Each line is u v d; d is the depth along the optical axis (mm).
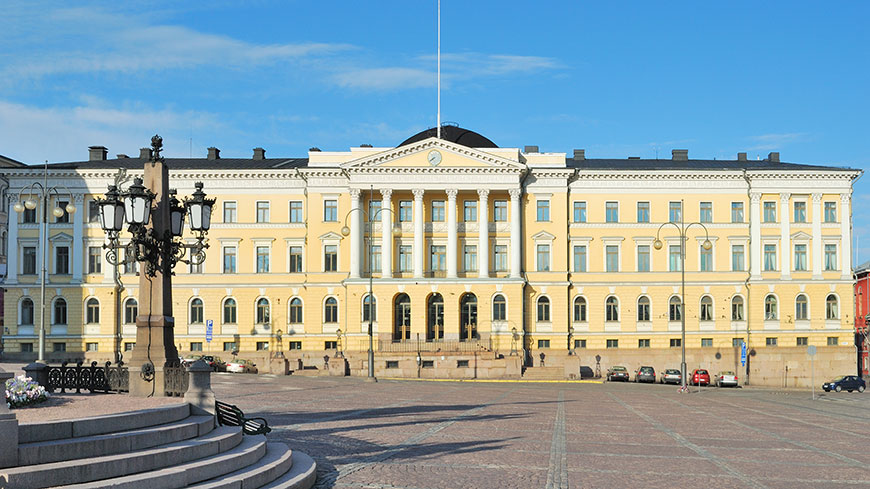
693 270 81000
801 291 80812
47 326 78938
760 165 85312
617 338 80312
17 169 79250
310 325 78562
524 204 80062
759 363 79062
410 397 44375
